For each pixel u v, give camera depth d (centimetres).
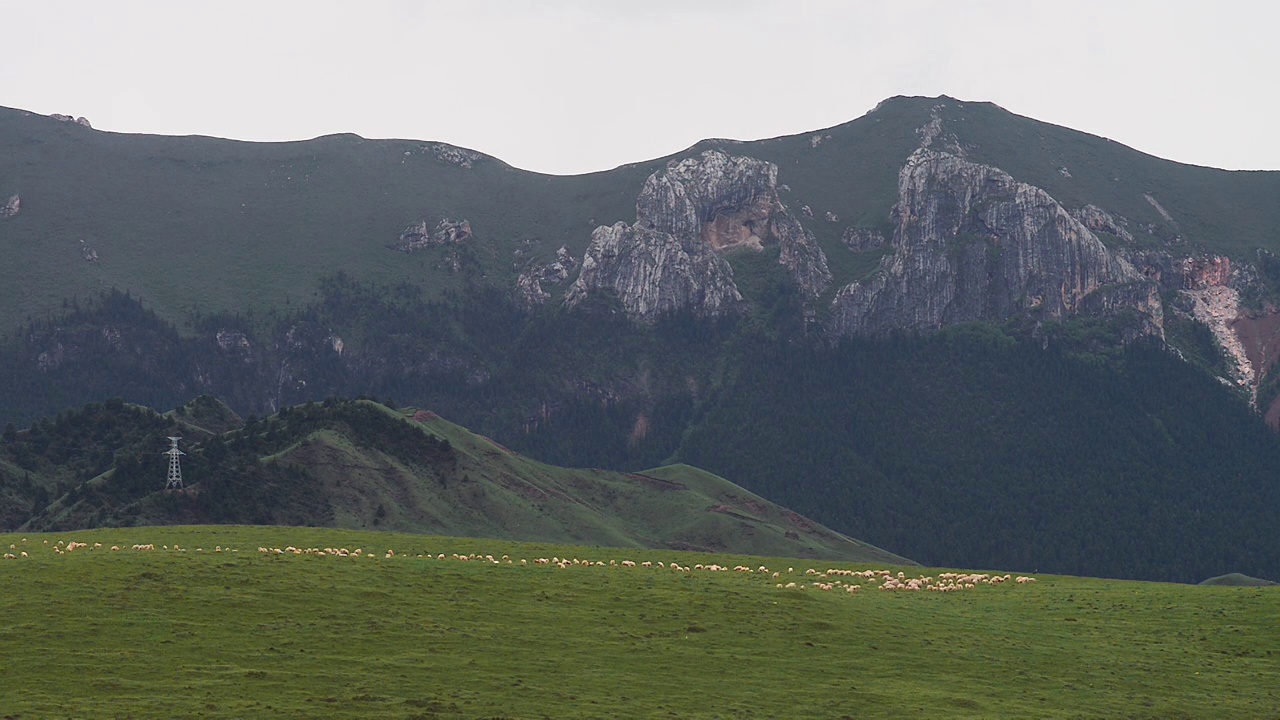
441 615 10381
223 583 10831
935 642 10662
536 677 9025
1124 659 10475
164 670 8769
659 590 11756
